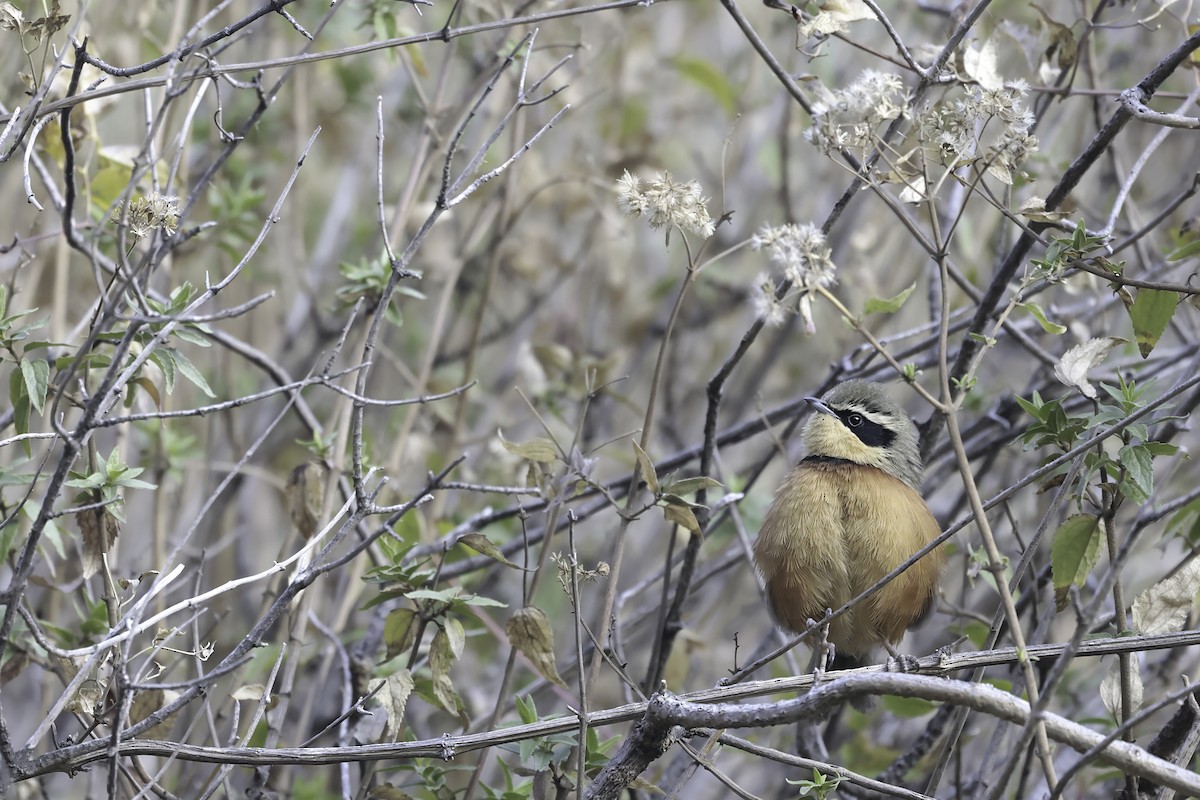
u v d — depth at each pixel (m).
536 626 8.41
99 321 7.83
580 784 7.28
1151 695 11.66
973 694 6.55
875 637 10.20
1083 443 7.61
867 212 15.54
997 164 7.45
